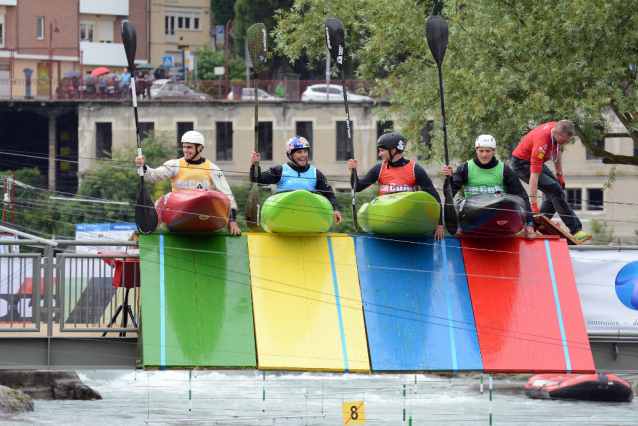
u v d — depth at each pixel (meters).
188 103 142.88
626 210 125.19
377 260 34.50
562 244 35.47
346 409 47.16
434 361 32.41
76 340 33.91
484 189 34.78
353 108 139.25
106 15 189.25
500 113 59.28
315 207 33.44
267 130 142.25
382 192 34.94
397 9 63.94
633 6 58.94
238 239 34.25
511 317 33.72
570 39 59.09
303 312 32.94
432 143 64.00
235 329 32.19
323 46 68.06
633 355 36.47
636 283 36.47
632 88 60.81
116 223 80.62
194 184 34.53
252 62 34.12
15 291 34.25
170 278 32.94
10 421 59.59
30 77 155.25
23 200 81.06
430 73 63.12
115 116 143.50
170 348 31.45
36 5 178.75
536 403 72.06
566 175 127.38
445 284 34.22
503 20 60.66
